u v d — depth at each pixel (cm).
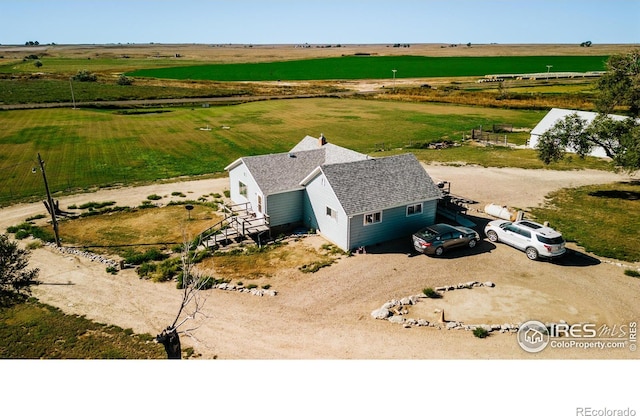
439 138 6512
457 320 2073
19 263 2112
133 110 9375
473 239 2861
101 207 3794
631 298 2255
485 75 17238
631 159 3412
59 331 2061
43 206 3831
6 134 6681
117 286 2484
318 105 10088
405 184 3083
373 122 7875
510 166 4894
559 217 3378
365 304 2242
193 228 3334
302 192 3278
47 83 13488
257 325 2075
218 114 8825
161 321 2138
